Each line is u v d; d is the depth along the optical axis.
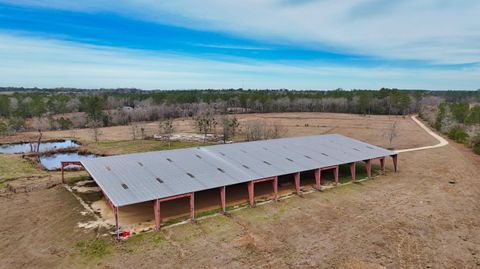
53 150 55.34
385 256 20.38
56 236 22.55
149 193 23.97
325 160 34.47
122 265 19.06
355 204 28.86
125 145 59.31
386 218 25.95
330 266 19.22
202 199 29.81
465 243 22.12
